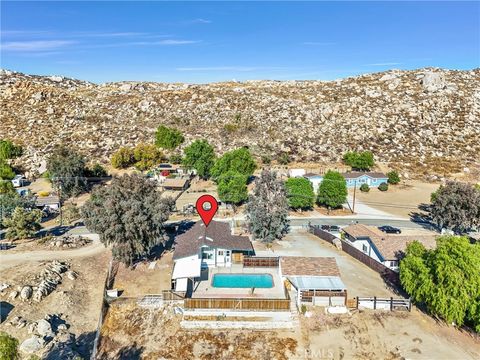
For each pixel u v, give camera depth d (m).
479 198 51.88
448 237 33.75
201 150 83.50
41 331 32.44
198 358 28.70
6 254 46.22
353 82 142.25
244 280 39.03
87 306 37.50
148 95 130.88
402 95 123.38
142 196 42.38
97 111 117.81
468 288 29.31
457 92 122.88
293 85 148.38
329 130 107.88
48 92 125.31
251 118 114.75
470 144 99.19
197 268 37.88
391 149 98.31
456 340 30.23
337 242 49.22
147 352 29.45
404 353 28.84
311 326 31.67
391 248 42.91
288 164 91.50
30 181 80.31
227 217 60.97
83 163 75.50
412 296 33.34
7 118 109.88
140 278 39.91
